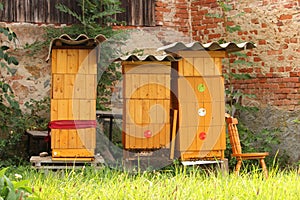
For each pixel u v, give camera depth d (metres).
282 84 13.26
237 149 10.72
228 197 7.43
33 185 7.70
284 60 13.25
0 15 13.52
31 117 13.28
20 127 12.78
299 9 13.02
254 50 13.72
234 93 13.40
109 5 13.78
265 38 13.54
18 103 12.46
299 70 13.04
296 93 13.07
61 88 10.17
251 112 13.61
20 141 12.75
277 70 13.35
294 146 12.87
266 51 13.53
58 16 13.83
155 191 7.51
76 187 7.68
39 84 13.72
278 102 13.30
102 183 8.16
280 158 12.77
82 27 13.66
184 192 7.44
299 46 13.04
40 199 6.36
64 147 10.16
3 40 13.58
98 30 13.55
